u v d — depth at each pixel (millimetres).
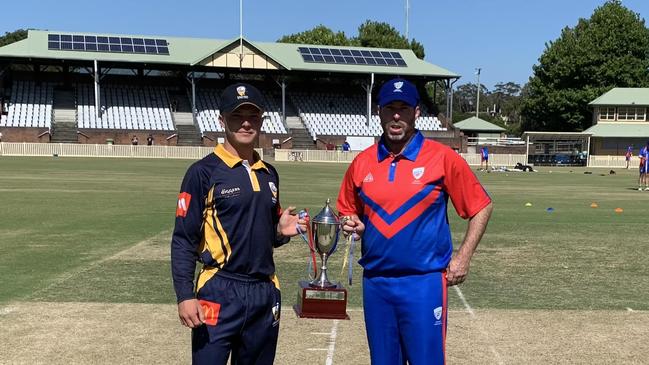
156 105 52875
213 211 3240
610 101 57562
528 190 24031
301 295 3717
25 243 10031
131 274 7828
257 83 58000
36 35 50406
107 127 49344
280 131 53500
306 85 59094
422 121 57219
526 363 4914
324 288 3713
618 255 9711
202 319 3188
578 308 6547
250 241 3260
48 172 28312
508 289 7383
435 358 3441
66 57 47938
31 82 52000
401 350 3549
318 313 3695
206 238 3268
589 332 5723
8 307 6258
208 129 51344
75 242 10188
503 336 5586
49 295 6750
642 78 63094
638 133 56406
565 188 25438
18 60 48688
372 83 54250
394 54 57875
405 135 3461
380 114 3525
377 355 3551
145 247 9773
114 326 5699
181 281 3184
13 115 48156
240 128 3271
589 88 62500
